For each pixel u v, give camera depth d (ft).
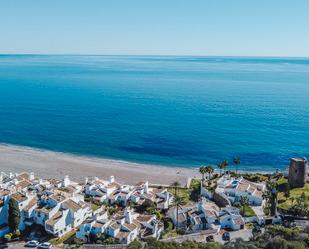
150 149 631.56
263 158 590.55
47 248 290.97
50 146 645.10
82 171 522.88
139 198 384.06
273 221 339.57
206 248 243.40
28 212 324.39
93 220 314.76
